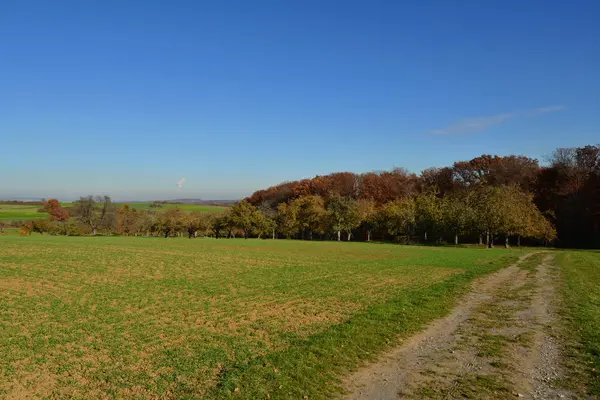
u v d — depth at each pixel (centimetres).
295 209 11431
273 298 2367
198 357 1306
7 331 1625
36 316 1889
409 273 3516
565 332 1537
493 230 7419
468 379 1102
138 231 13600
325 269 3816
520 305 2084
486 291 2534
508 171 10256
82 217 13212
